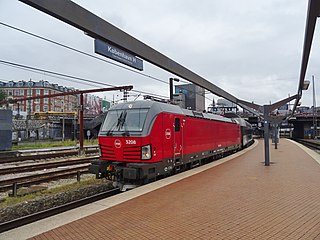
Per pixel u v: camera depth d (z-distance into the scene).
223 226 6.10
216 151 19.88
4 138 30.47
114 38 10.30
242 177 11.97
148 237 5.58
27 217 8.18
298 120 74.25
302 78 18.92
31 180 13.39
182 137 13.93
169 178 11.88
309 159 18.89
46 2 8.00
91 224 6.37
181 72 15.84
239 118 32.84
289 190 9.45
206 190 9.53
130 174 10.73
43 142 49.75
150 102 12.10
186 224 6.26
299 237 5.46
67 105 116.94
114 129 12.05
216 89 22.28
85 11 9.17
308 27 9.04
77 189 12.12
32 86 104.19
